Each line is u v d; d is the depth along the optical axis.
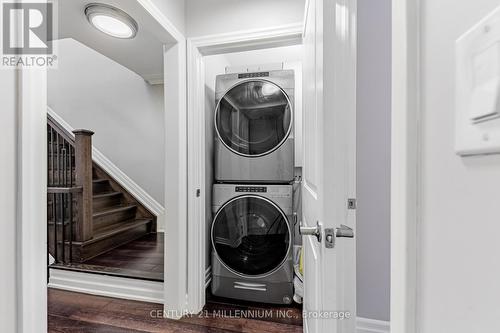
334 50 0.71
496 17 0.22
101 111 3.59
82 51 3.65
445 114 0.28
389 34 1.32
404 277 0.33
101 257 2.41
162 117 3.42
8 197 0.67
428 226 0.30
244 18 1.64
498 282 0.23
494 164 0.23
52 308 1.80
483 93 0.23
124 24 1.66
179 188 1.66
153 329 1.58
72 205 2.33
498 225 0.23
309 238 1.12
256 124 1.95
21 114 0.69
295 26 1.55
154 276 1.93
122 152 3.53
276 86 1.91
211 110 2.15
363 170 1.38
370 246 1.38
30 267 0.70
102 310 1.78
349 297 1.02
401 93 0.33
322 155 0.73
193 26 1.72
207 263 2.00
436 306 0.29
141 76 3.14
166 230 1.68
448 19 0.28
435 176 0.30
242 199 1.91
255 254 1.88
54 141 2.72
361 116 1.37
